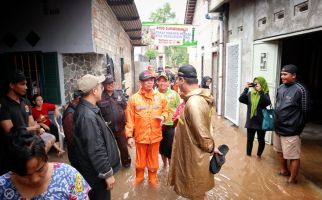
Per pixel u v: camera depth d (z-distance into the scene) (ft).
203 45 45.55
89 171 8.26
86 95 8.36
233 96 26.81
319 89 28.58
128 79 46.88
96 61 21.26
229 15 28.60
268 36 19.02
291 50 28.25
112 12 28.25
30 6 19.01
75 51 19.42
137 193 12.96
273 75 19.26
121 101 15.78
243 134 23.63
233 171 15.53
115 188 13.53
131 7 26.76
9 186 4.71
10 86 10.62
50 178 4.83
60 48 19.42
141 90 13.30
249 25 22.65
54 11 18.99
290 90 13.30
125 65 36.52
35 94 17.84
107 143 8.54
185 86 9.73
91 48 19.27
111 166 8.77
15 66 19.81
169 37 40.73
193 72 9.68
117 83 30.96
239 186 13.71
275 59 19.04
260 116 16.66
